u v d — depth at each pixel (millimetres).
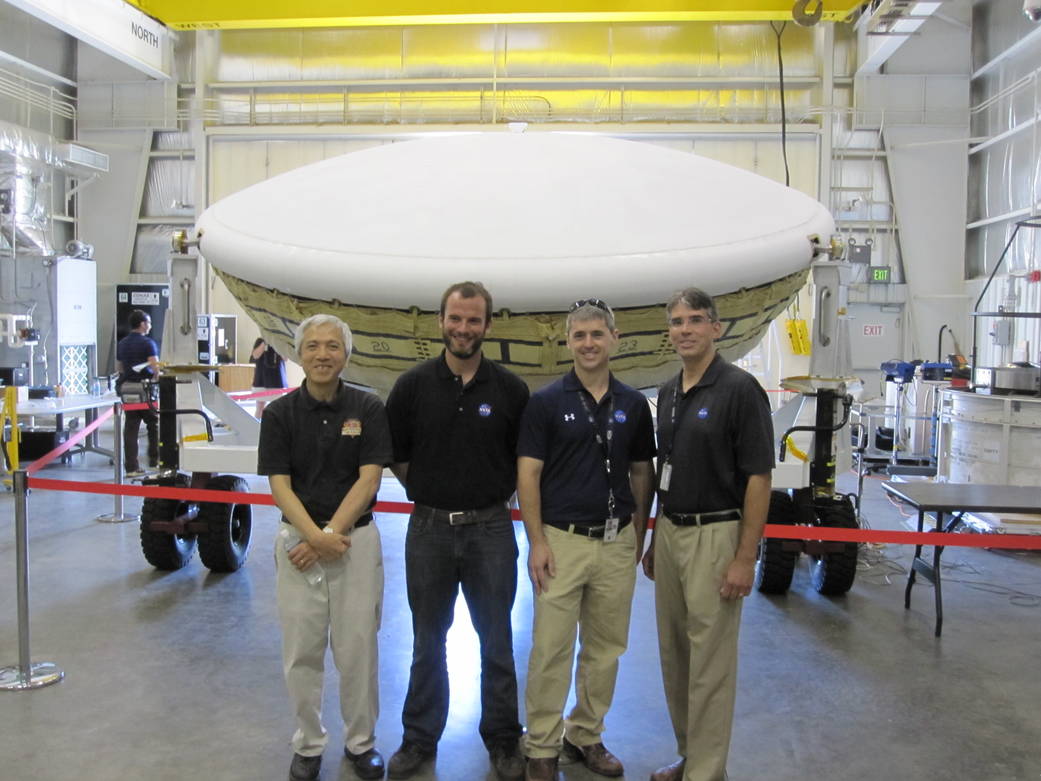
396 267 3377
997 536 3428
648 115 12461
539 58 12477
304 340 2457
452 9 9812
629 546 2566
